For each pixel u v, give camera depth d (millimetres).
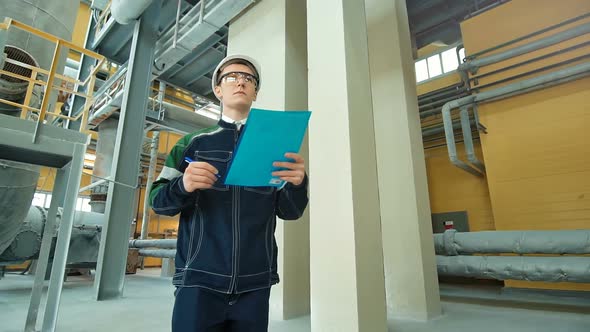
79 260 6215
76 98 8531
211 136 1131
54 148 2645
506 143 5906
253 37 4387
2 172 3072
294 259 3588
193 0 5855
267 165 928
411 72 4109
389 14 4074
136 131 5180
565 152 5324
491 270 4055
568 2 5688
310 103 2436
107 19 6836
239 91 1175
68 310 3773
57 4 4195
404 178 3637
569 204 5168
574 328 3035
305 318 3418
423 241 3525
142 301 4387
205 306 912
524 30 6098
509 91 5699
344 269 2027
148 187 9742
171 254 7766
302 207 1144
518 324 3180
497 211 5820
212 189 1034
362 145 2293
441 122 7352
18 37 3732
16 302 4277
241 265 974
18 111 3541
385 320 2141
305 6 4359
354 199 2092
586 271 3432
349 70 2334
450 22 7754
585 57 5219
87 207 12227
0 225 3252
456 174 7145
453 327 3037
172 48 5176
